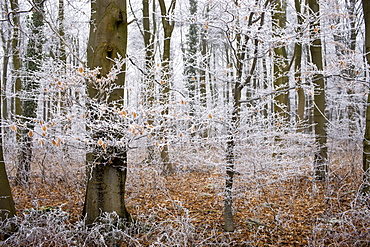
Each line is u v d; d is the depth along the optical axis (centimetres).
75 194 574
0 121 343
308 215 483
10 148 592
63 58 649
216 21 385
